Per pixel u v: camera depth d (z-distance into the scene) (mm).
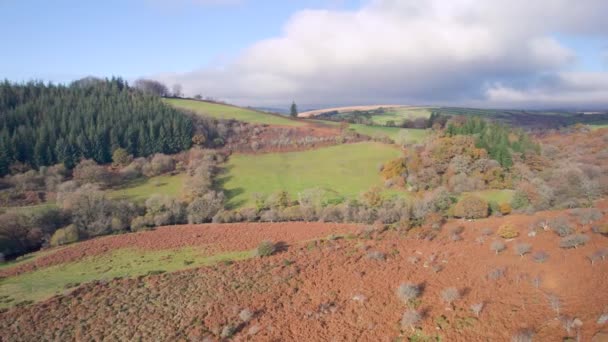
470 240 45844
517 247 39406
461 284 36125
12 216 55625
